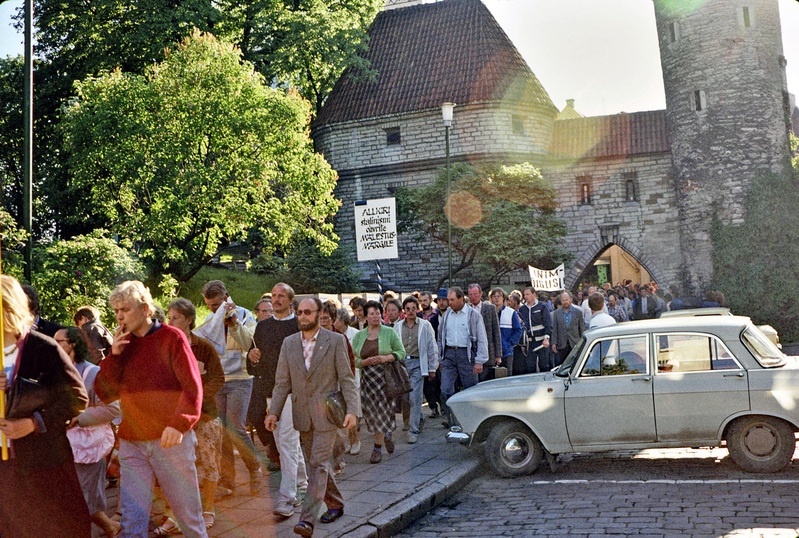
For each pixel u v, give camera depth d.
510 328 13.11
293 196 28.98
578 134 46.22
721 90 40.31
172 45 33.00
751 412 8.36
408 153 44.22
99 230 17.77
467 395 9.20
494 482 8.85
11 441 4.45
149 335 5.32
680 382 8.58
